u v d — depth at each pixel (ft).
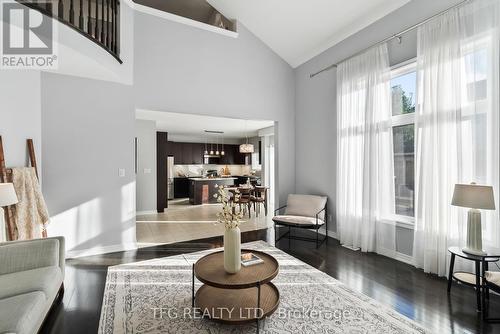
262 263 7.85
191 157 34.50
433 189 9.56
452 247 8.46
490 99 8.16
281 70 17.67
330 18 13.37
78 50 8.92
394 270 10.28
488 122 8.20
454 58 8.97
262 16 15.07
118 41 12.10
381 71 11.64
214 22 18.28
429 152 9.64
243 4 14.71
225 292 7.73
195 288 8.79
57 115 11.43
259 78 16.83
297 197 15.79
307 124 16.99
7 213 9.43
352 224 13.30
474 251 7.74
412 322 6.95
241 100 16.17
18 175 9.56
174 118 21.68
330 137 15.20
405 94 11.51
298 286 8.98
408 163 11.47
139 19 13.20
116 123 12.64
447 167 9.19
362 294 8.42
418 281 9.30
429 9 9.97
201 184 28.45
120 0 12.32
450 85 9.13
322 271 10.26
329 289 8.77
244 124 25.04
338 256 11.96
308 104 16.87
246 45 16.34
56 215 11.48
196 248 13.10
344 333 6.52
